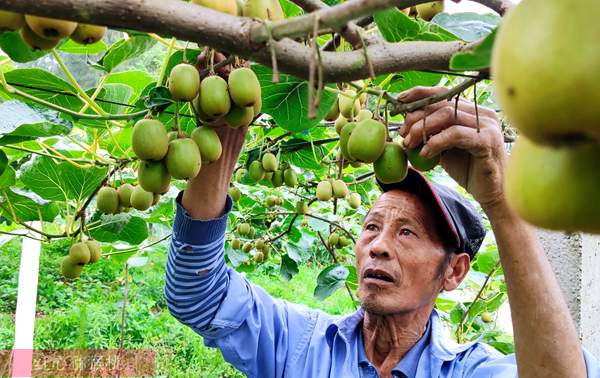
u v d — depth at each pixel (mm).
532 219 643
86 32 967
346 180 3723
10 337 7242
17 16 916
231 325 2055
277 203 3934
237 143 1758
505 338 4047
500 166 1319
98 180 2316
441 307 4320
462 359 1989
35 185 2299
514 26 525
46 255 9227
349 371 2037
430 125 1237
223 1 1026
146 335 8039
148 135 1253
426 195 2021
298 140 2803
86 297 8672
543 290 1464
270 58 809
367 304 1982
